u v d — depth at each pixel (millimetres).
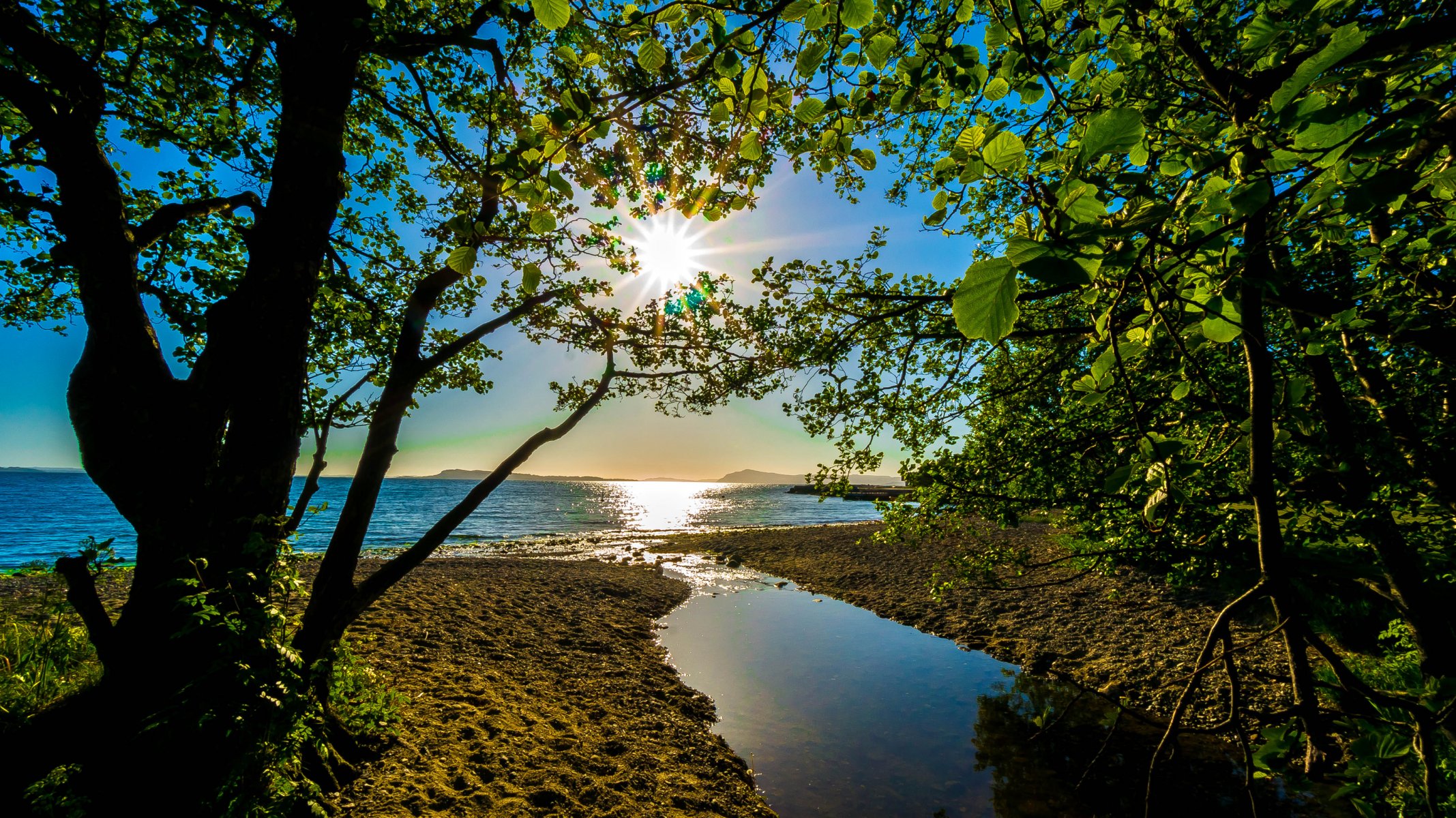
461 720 7574
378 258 8516
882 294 5254
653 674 11305
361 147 8617
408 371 6020
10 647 6691
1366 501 3498
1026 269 900
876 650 13500
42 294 7816
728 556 28812
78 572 4449
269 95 7594
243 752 3941
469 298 8953
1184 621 12562
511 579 18281
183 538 4555
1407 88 1356
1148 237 1209
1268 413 1803
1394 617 6293
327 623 5523
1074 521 5473
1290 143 1506
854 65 2621
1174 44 2531
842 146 2699
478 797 5938
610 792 6578
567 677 10273
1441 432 3482
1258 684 9352
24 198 4398
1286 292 2857
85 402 4398
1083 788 7727
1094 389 1902
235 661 4008
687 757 7941
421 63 7395
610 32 1937
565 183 2000
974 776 8070
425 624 11891
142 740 4105
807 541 31812
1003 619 14781
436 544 5926
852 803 7438
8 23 4055
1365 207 1242
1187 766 8008
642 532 44094
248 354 4918
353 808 5297
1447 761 2676
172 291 7004
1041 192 1227
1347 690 1662
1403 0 1882
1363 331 3131
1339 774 1772
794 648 13672
